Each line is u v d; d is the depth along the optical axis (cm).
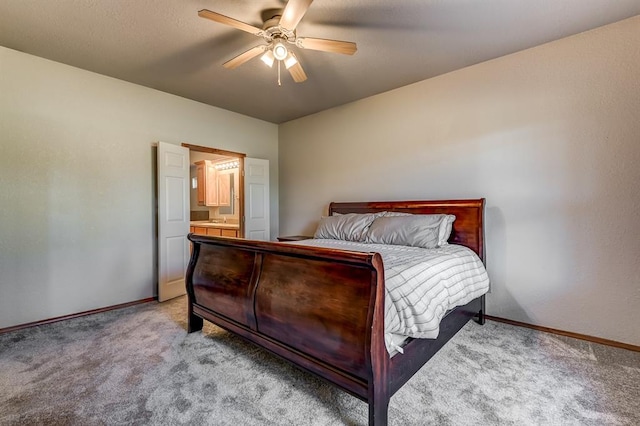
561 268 251
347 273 150
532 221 264
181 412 155
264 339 189
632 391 171
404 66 293
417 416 152
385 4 203
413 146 336
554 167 253
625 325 227
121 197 324
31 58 268
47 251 279
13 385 178
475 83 292
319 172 436
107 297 315
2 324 256
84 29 229
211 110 404
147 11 208
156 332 255
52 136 280
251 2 199
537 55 259
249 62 284
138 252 338
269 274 189
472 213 285
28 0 195
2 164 256
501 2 201
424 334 158
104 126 311
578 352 219
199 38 243
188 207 372
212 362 205
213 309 232
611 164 229
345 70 300
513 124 272
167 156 346
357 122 387
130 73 306
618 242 228
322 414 154
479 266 260
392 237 286
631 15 217
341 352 147
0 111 254
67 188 289
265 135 479
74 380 183
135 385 178
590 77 236
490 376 187
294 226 475
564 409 157
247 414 154
